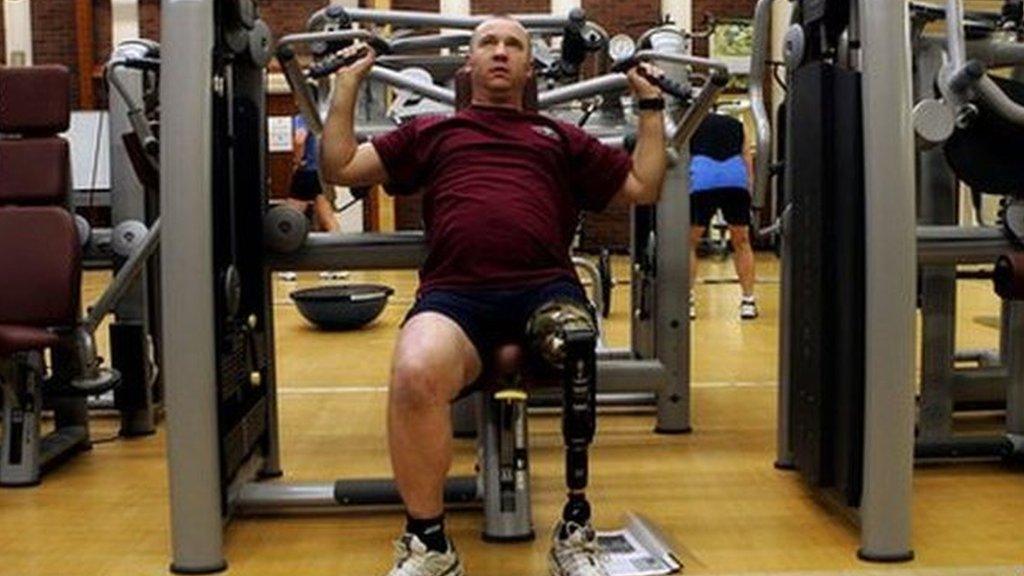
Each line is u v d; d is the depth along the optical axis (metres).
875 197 2.42
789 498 3.00
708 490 3.09
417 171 2.68
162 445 3.71
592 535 2.30
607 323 6.18
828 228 2.66
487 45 2.69
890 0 2.40
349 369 4.98
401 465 2.19
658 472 3.28
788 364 3.21
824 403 2.69
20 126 3.40
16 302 3.31
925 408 3.37
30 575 2.48
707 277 8.40
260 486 2.92
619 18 10.48
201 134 2.43
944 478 3.18
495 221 2.46
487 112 2.68
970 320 6.23
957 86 2.71
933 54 3.12
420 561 2.21
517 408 2.70
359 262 3.12
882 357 2.46
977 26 3.22
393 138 2.69
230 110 2.86
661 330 3.71
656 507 2.94
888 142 2.40
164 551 2.64
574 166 2.67
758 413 4.03
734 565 2.48
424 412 2.18
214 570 2.49
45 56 10.36
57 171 3.38
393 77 3.30
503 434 2.71
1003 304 3.96
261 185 3.02
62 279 3.33
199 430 2.47
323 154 2.66
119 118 3.83
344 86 2.68
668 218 3.69
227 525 2.80
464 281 2.43
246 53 2.84
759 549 2.59
